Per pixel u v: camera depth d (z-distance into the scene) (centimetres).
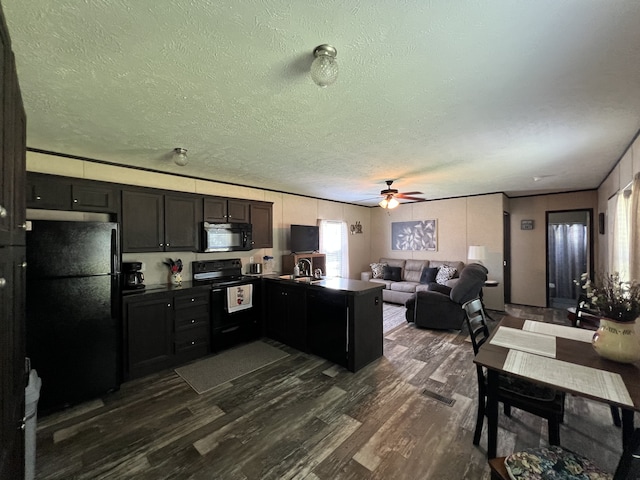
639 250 233
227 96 180
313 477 171
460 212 620
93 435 210
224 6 109
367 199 650
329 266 668
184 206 379
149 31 122
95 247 261
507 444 196
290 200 561
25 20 113
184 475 173
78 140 255
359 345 313
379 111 202
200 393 267
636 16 115
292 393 265
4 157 93
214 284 368
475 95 181
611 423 219
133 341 297
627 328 157
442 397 256
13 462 112
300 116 209
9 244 103
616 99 187
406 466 178
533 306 602
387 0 107
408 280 661
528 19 117
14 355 115
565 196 570
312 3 109
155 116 207
